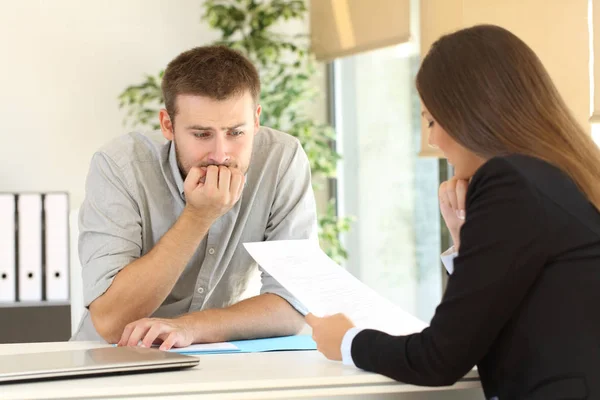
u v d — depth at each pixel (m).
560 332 1.14
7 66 4.08
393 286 4.29
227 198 1.84
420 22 3.59
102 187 1.98
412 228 4.14
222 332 1.75
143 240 2.02
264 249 1.65
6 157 4.07
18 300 3.26
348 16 4.16
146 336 1.62
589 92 2.86
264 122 4.17
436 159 3.95
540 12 3.01
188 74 1.80
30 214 3.27
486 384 1.22
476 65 1.27
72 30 4.18
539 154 1.24
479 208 1.18
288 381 1.21
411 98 4.11
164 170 2.01
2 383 1.20
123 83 4.26
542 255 1.15
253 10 4.24
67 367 1.25
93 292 1.88
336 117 4.70
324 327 1.39
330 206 4.37
